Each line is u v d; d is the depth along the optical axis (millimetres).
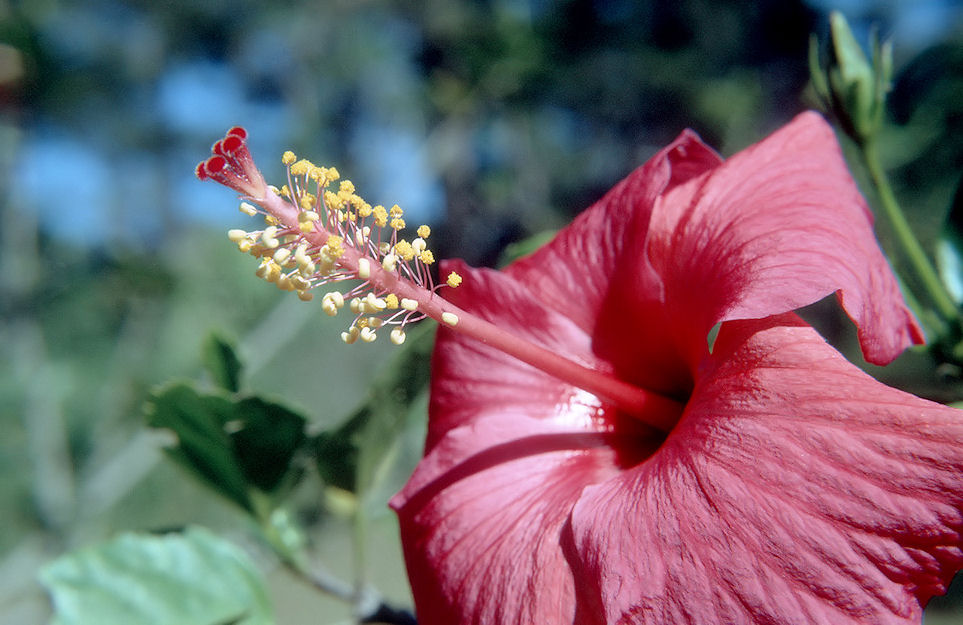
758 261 144
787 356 132
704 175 173
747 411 131
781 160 161
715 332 200
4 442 590
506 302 184
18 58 661
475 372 185
